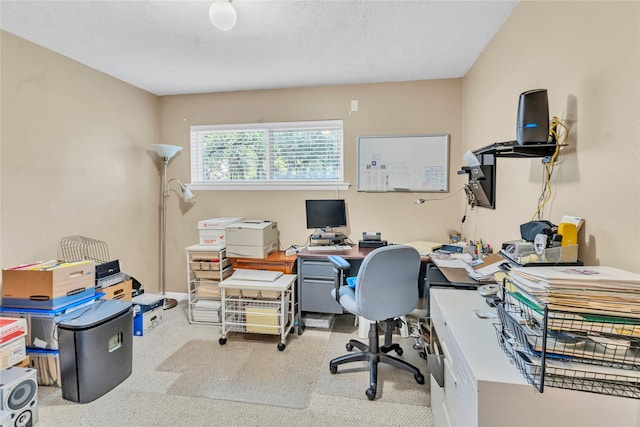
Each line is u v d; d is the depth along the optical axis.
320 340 2.67
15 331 1.81
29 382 1.69
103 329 1.95
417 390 2.00
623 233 1.04
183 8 1.89
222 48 2.42
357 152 3.23
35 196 2.34
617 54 1.07
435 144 3.10
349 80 3.12
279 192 3.39
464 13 1.95
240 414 1.78
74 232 2.63
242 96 3.41
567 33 1.36
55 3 1.82
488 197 2.24
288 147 3.38
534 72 1.65
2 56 2.13
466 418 1.04
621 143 1.05
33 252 2.33
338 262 2.26
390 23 2.06
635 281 0.85
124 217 3.14
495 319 1.35
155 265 3.57
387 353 2.38
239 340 2.68
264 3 1.83
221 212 3.51
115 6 1.86
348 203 3.29
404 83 3.14
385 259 1.92
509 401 0.91
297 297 2.89
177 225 3.61
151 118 3.48
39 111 2.35
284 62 2.68
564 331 0.87
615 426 0.90
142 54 2.52
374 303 1.96
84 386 1.87
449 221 3.12
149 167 3.46
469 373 0.99
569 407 0.90
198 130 3.54
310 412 1.79
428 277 2.29
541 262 1.22
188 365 2.29
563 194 1.39
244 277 2.69
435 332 1.67
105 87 2.91
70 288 2.10
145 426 1.69
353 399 1.91
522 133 1.35
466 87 2.92
